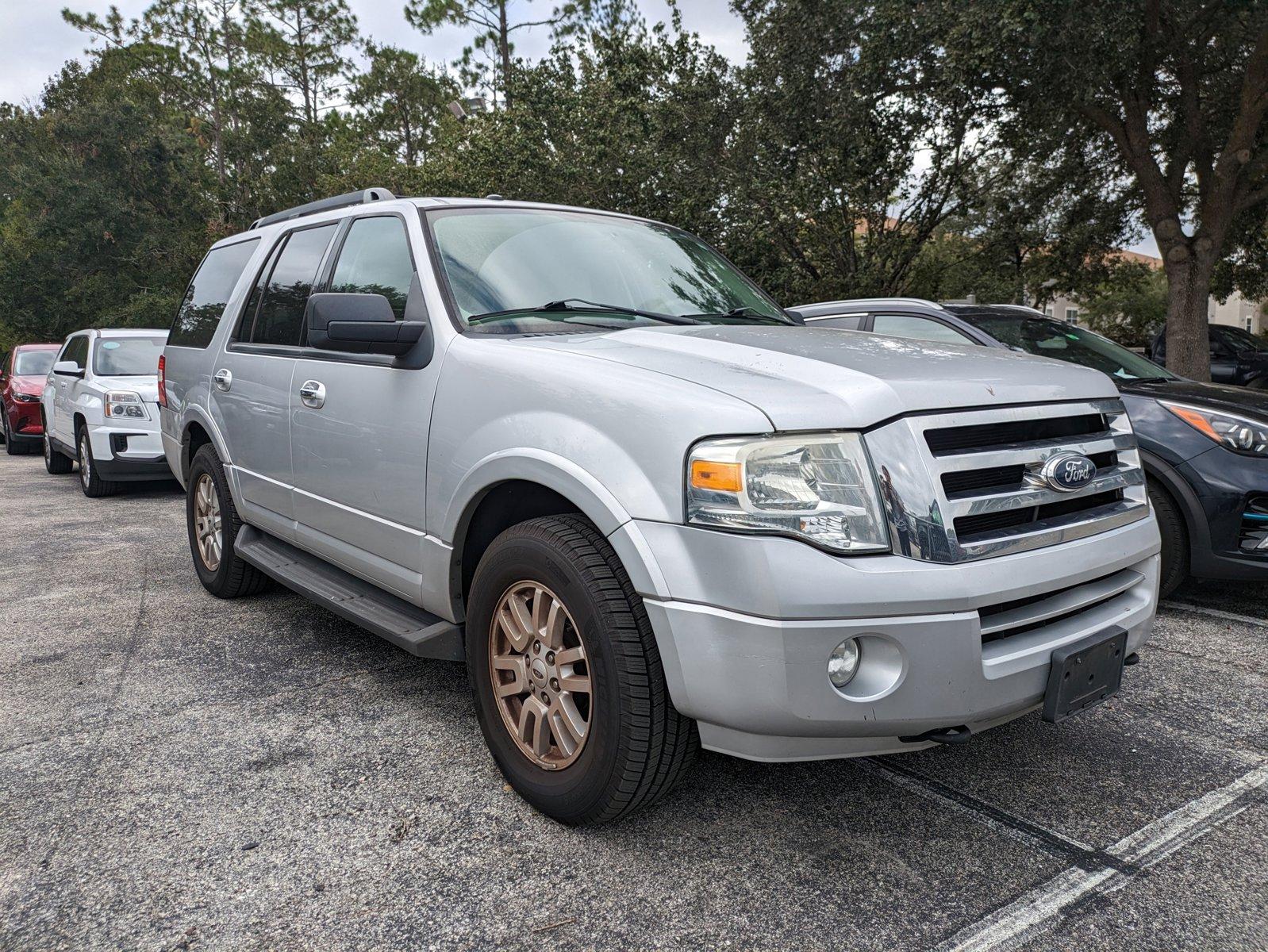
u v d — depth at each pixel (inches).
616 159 707.4
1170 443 169.9
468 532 110.7
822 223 630.5
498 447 99.6
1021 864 90.0
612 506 86.5
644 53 690.8
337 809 101.0
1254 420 164.6
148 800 103.1
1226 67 589.9
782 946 77.6
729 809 101.0
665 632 83.0
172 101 1520.7
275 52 1499.8
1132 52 494.6
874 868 89.2
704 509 81.0
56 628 169.0
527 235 131.1
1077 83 474.9
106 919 81.5
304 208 165.9
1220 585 197.3
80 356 390.0
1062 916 81.7
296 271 155.4
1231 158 557.9
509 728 102.1
